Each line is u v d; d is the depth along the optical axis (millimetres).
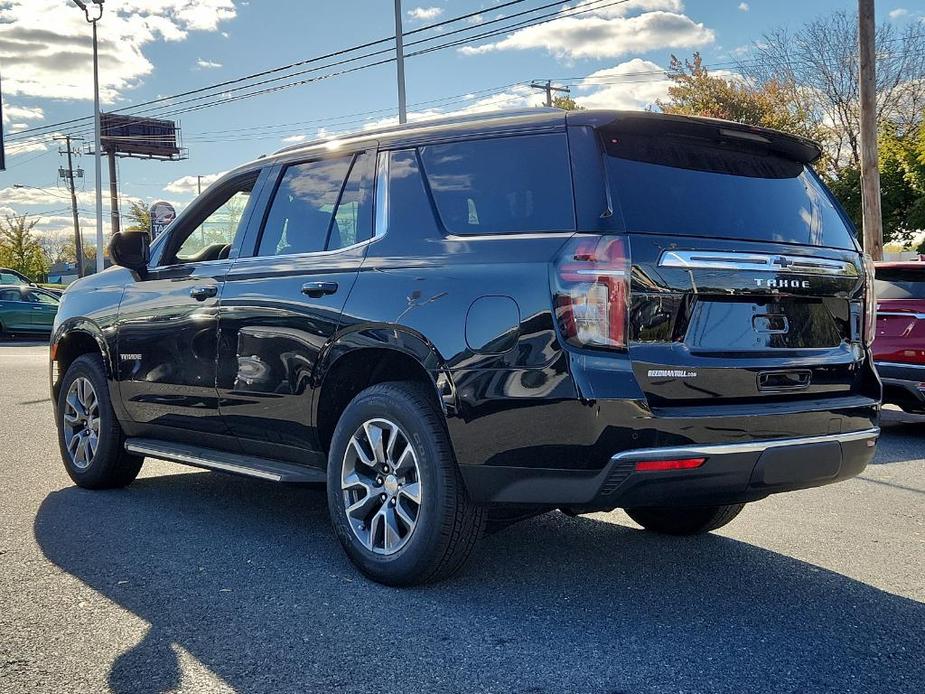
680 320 3303
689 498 3293
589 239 3262
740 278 3451
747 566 4137
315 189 4441
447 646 3133
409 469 3697
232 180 4984
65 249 111500
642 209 3375
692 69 36656
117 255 5070
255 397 4402
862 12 15766
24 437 7707
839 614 3504
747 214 3654
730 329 3436
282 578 3869
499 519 3764
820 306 3768
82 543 4402
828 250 3859
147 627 3297
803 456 3490
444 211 3814
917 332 8141
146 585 3768
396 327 3695
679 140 3660
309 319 4090
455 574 3791
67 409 5707
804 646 3170
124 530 4656
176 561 4113
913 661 3049
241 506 5223
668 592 3746
